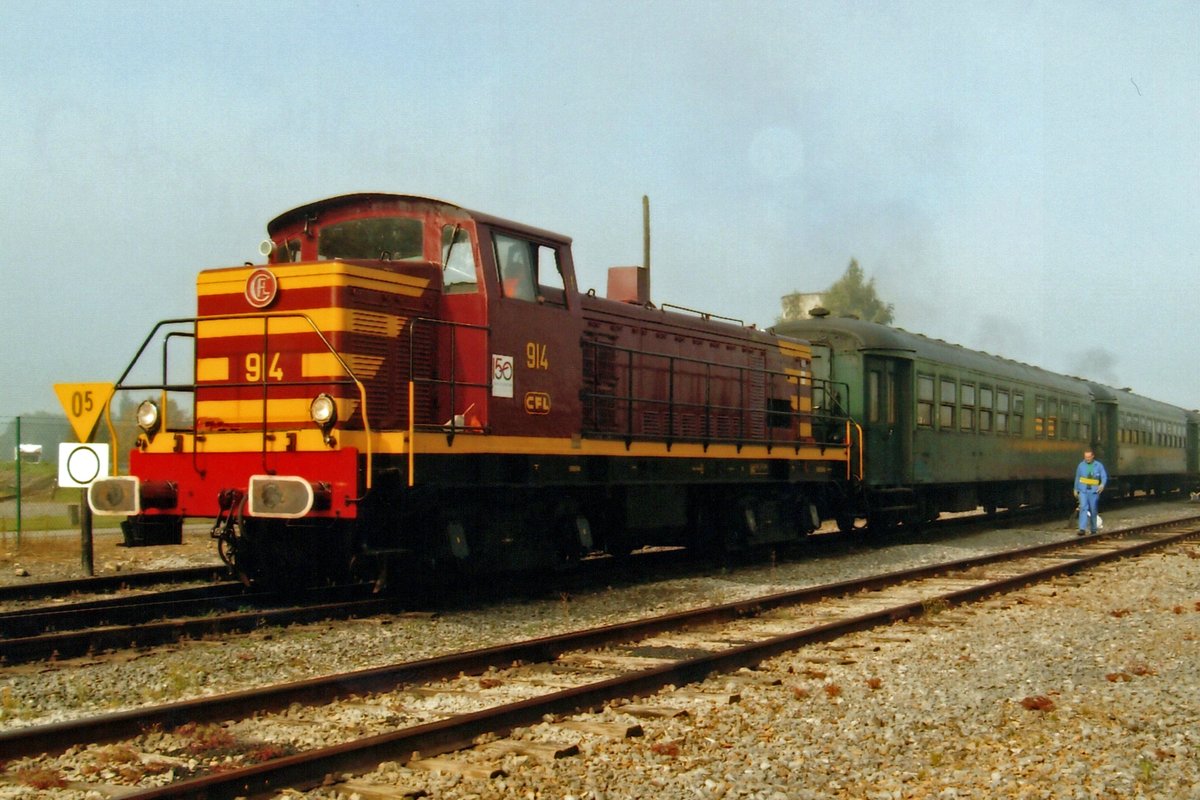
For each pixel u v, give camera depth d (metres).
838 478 17.53
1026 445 25.17
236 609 10.05
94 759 5.20
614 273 14.33
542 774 5.04
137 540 10.02
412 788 4.79
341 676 6.59
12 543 16.52
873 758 5.48
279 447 9.33
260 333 9.86
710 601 11.23
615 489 12.75
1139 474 35.28
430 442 9.59
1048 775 5.20
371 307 9.83
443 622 9.48
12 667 7.34
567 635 8.22
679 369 14.16
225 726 5.85
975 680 7.38
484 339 10.32
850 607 10.83
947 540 19.61
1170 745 5.77
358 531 9.55
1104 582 13.20
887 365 18.83
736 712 6.31
